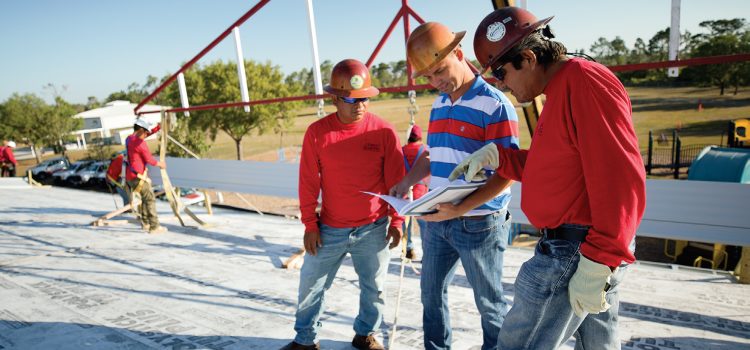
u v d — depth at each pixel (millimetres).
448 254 2273
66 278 4156
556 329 1502
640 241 13898
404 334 2875
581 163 1355
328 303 3406
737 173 7051
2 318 3225
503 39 1470
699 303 3277
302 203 2523
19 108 53500
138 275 4207
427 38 2008
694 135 31734
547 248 1479
